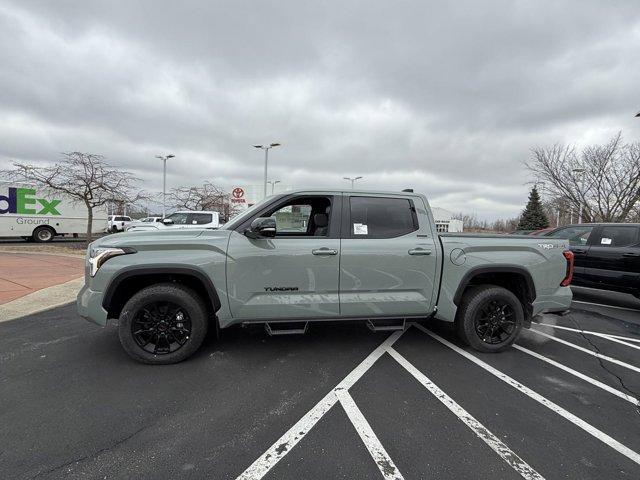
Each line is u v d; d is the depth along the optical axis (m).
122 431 2.69
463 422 2.88
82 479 2.21
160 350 3.87
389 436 2.68
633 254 6.77
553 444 2.62
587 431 2.80
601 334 5.31
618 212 19.61
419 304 4.22
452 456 2.47
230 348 4.32
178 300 3.78
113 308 3.92
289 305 3.94
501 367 3.97
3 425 2.74
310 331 4.97
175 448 2.51
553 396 3.34
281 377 3.61
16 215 19.97
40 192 20.22
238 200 19.36
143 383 3.44
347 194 4.21
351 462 2.39
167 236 3.86
